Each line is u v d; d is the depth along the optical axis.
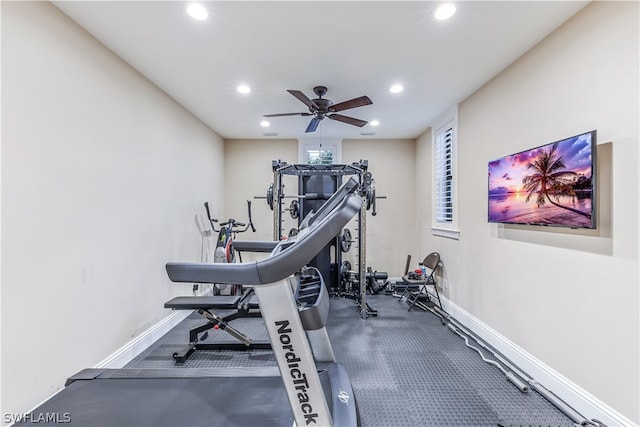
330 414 1.25
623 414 1.51
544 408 1.79
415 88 2.81
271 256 1.16
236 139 4.80
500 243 2.50
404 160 4.82
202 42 2.05
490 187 2.51
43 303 1.65
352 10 1.71
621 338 1.52
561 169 1.80
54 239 1.72
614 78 1.55
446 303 3.54
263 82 2.67
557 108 1.91
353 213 1.17
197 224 3.71
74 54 1.85
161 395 1.60
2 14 1.46
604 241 1.61
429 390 1.97
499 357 2.36
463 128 3.12
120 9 1.71
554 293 1.94
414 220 4.82
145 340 2.57
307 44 2.07
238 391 1.65
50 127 1.70
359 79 2.61
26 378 1.56
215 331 2.96
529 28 1.90
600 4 1.61
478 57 2.25
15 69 1.52
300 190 4.29
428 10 1.71
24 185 1.56
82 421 1.40
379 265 4.85
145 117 2.59
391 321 3.24
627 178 1.49
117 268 2.24
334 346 2.62
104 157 2.11
